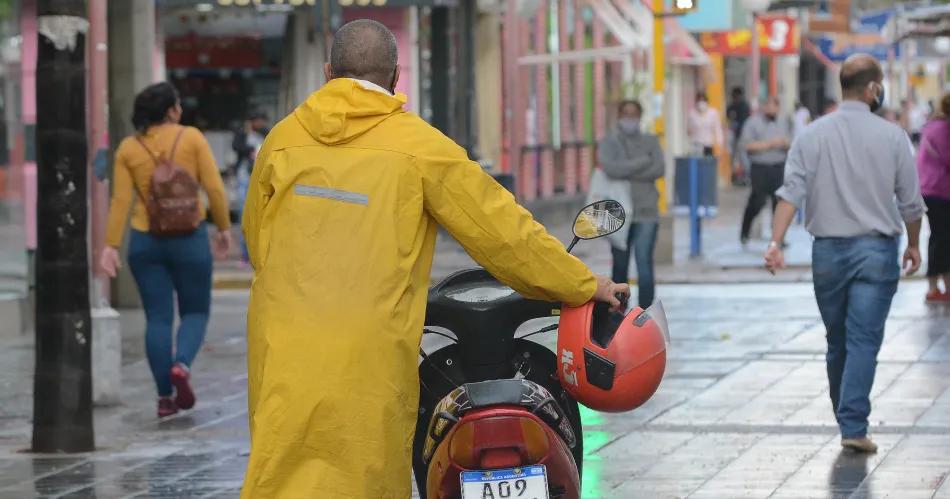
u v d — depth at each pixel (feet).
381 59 31.42
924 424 58.23
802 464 51.31
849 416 53.11
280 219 30.66
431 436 32.27
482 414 30.48
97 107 68.59
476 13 169.17
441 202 30.48
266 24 167.32
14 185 147.02
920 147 98.78
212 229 161.58
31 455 56.24
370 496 29.50
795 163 53.42
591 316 32.42
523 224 30.89
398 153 30.32
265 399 29.58
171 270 65.00
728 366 74.13
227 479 50.88
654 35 132.57
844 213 52.85
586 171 207.10
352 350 29.58
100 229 68.49
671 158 215.92
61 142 55.83
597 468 51.19
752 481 48.80
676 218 187.62
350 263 29.94
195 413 65.31
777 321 92.07
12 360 82.38
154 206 63.98
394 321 29.99
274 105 189.67
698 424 59.11
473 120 169.37
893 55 292.81
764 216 185.78
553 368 35.53
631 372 32.50
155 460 54.70
